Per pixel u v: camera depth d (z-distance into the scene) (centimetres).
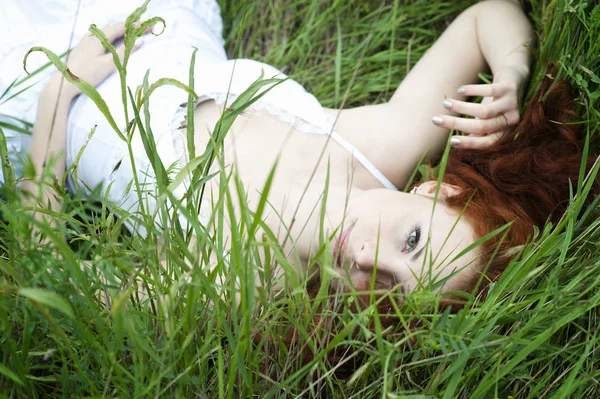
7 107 129
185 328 78
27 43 131
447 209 104
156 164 77
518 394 94
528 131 123
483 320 88
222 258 75
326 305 91
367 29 162
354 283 102
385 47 163
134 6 135
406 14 158
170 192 70
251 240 74
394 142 125
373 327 99
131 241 87
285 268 69
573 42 125
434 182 114
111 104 122
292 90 125
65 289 73
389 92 158
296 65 160
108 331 80
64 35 133
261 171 117
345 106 158
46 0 132
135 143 117
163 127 116
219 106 122
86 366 81
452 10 156
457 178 116
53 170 121
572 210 95
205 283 71
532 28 137
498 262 99
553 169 117
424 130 127
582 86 115
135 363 77
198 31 141
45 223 68
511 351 91
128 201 120
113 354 70
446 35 140
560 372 97
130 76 125
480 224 101
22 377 76
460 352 77
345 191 113
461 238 100
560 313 89
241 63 125
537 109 123
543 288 95
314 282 112
